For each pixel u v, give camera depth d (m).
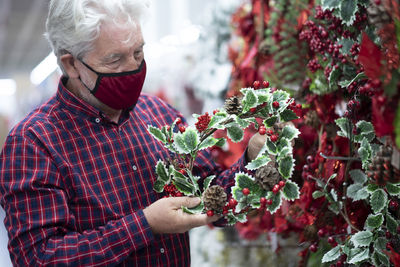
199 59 2.72
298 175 1.55
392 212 1.19
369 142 1.19
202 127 1.21
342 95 1.39
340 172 1.31
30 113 1.38
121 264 1.33
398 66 0.91
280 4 1.62
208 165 1.52
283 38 1.61
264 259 2.23
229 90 2.17
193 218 1.17
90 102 1.37
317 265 1.54
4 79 16.47
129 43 1.24
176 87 3.55
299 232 1.60
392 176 1.00
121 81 1.28
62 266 1.21
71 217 1.27
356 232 1.24
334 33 1.33
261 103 1.18
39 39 9.15
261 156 1.15
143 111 1.52
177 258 1.43
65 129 1.34
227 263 2.26
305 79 1.53
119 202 1.34
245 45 2.01
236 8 2.36
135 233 1.23
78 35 1.22
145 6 1.28
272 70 1.64
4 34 8.54
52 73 10.41
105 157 1.36
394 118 0.88
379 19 0.97
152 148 1.44
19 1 6.07
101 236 1.25
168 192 1.29
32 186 1.25
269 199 1.13
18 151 1.29
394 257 1.13
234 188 1.13
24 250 1.25
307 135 1.56
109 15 1.22
